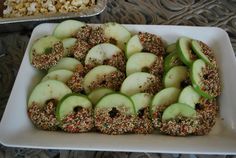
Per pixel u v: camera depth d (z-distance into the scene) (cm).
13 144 59
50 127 65
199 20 87
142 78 70
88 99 66
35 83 71
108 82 71
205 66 70
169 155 63
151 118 65
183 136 64
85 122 64
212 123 66
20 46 83
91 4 88
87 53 75
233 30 85
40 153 64
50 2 88
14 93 67
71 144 60
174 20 87
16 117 64
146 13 89
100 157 63
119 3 91
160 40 77
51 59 73
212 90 68
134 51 75
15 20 83
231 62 72
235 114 65
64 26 79
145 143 60
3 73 77
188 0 92
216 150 59
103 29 78
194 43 73
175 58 73
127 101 65
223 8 91
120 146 59
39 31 79
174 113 65
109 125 64
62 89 68
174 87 68
